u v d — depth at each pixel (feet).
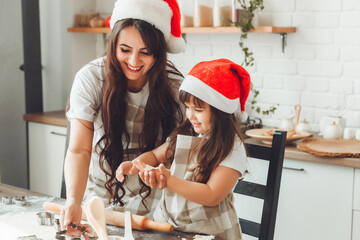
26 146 10.85
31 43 10.59
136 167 4.46
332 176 7.24
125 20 4.86
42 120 10.11
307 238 7.59
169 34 5.22
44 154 10.26
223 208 4.71
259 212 6.88
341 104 8.69
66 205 4.47
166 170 4.39
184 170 4.81
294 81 9.11
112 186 5.42
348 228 7.20
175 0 5.35
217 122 4.59
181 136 4.83
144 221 4.43
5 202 5.04
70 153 5.03
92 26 10.63
